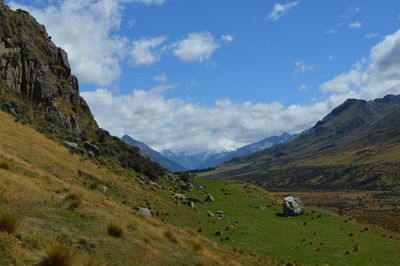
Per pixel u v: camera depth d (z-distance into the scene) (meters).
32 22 104.44
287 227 69.12
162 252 27.97
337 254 54.69
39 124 78.69
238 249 48.41
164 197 76.25
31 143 58.28
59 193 33.16
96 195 41.88
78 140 84.62
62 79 102.81
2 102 74.06
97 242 23.75
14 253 17.48
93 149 82.69
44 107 89.56
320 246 58.25
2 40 84.81
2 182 28.42
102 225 27.72
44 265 17.42
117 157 90.44
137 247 26.06
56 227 23.62
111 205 37.34
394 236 74.38
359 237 66.06
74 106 101.75
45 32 107.69
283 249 55.03
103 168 72.62
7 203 24.88
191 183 103.62
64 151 67.38
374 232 73.56
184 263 27.16
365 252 56.94
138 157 102.75
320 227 71.12
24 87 88.12
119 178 71.81
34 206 26.36
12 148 49.47
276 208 88.88
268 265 42.75
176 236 35.28
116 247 24.14
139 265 22.86
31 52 92.31
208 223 65.12
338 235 65.75
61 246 18.47
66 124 91.19
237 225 66.88
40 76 91.69
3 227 19.41
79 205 30.20
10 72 84.44
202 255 32.62
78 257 19.45
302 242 59.31
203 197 88.94
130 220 33.25
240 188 107.06
